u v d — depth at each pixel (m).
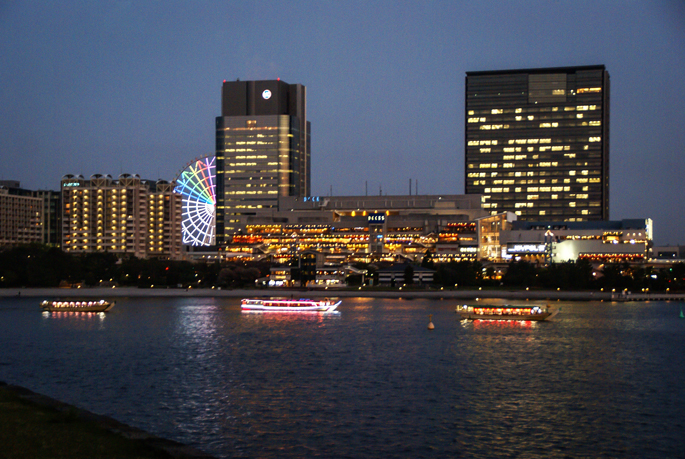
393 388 107.44
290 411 91.56
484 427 84.56
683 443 79.06
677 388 109.56
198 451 57.47
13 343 162.50
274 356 141.12
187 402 96.75
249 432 81.31
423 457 72.88
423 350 150.12
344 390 105.69
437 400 98.94
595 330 190.75
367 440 78.38
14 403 70.50
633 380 116.25
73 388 106.56
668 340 169.62
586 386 110.69
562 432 83.00
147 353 145.75
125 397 100.00
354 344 160.25
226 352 147.12
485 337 174.00
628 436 81.69
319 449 74.94
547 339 170.25
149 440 59.94
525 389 107.75
